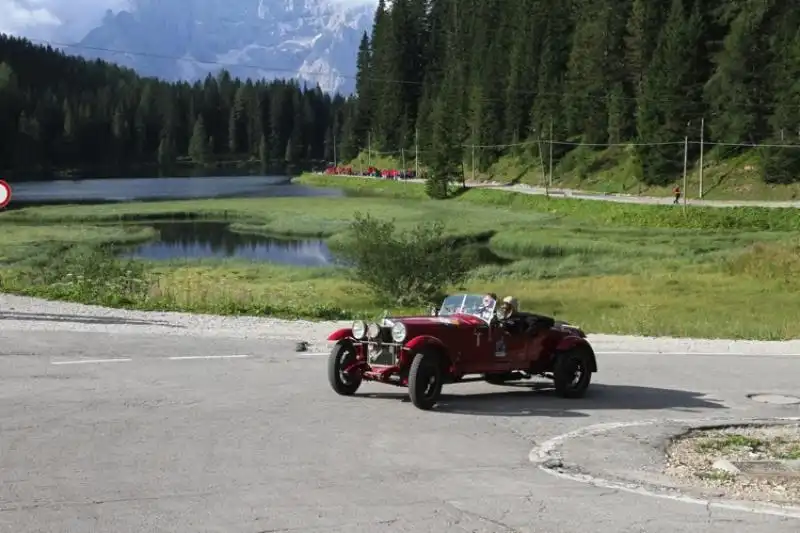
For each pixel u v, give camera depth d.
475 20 186.88
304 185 179.25
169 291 27.84
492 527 7.08
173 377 14.35
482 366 13.21
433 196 131.62
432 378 12.48
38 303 23.95
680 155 111.25
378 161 195.50
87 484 7.99
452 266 35.66
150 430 10.45
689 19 118.31
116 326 20.34
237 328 21.00
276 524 6.94
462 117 164.50
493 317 13.34
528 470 9.27
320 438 10.39
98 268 29.28
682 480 9.15
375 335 12.71
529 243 69.12
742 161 105.88
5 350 16.48
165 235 75.62
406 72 197.88
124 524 6.82
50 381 13.59
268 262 53.34
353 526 6.96
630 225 83.81
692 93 112.75
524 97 153.00
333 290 38.72
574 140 137.62
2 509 7.14
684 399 14.55
